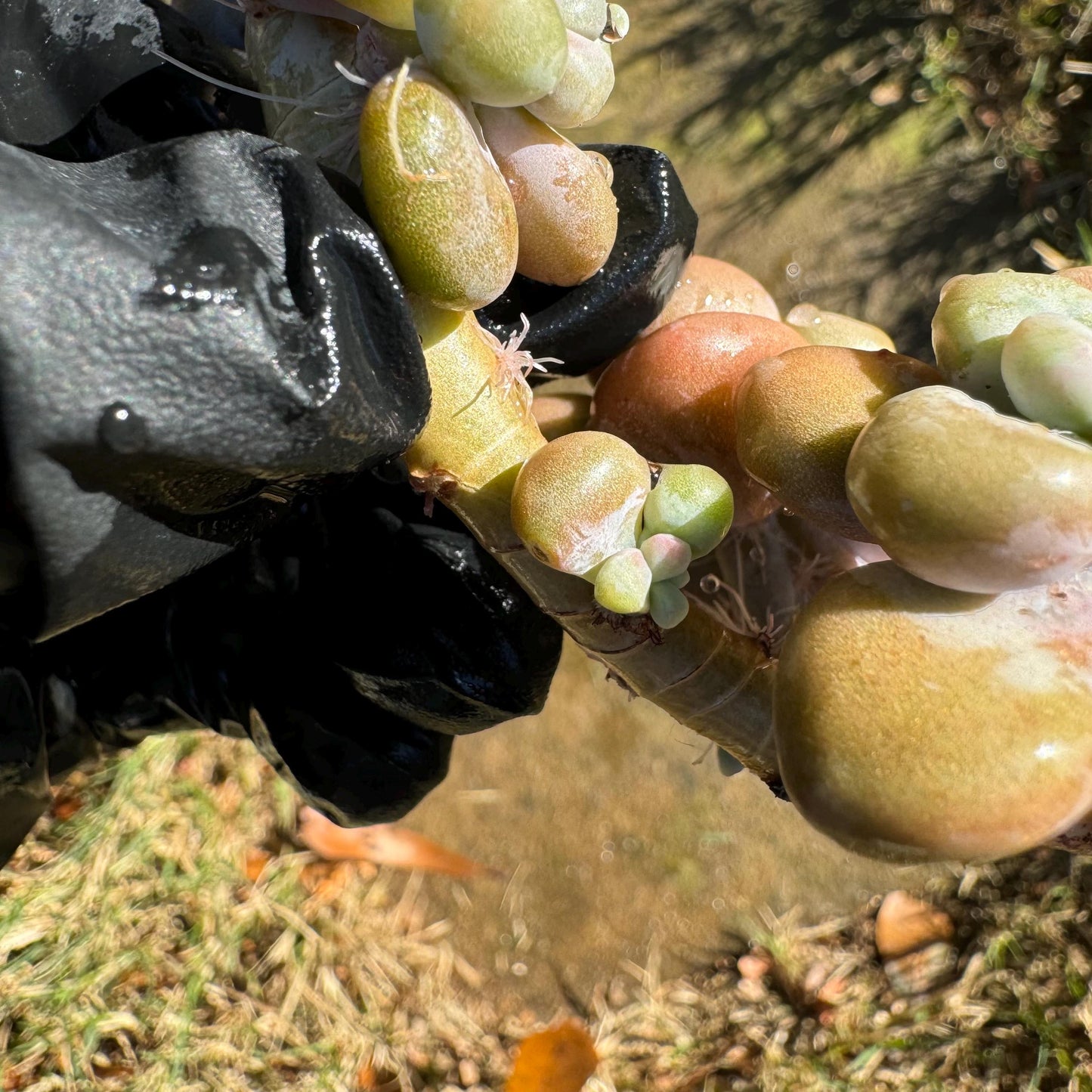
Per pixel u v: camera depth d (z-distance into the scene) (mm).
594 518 112
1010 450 98
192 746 298
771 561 144
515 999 297
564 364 150
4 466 99
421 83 111
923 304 323
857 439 108
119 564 109
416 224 111
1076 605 105
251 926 286
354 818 180
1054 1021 262
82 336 98
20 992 253
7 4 133
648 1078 285
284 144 122
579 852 310
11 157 101
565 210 125
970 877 290
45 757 137
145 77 140
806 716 106
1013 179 326
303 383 105
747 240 333
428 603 156
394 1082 283
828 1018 281
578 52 119
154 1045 261
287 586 162
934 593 106
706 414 141
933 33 335
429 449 125
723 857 307
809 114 339
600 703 320
